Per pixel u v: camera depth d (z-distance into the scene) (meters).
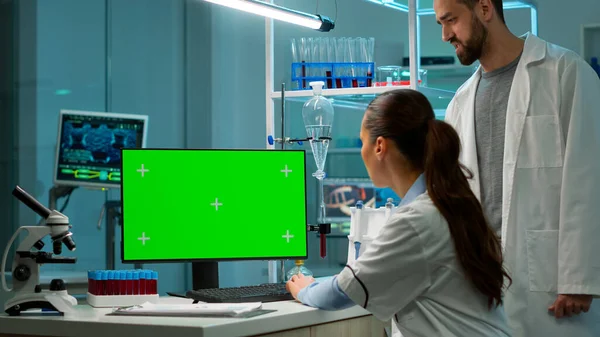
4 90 5.45
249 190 2.42
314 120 2.92
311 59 3.17
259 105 5.80
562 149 2.24
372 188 5.52
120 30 5.80
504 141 2.34
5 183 5.41
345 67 3.16
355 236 2.58
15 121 5.46
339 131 5.77
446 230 1.66
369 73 3.15
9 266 5.22
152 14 5.89
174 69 5.93
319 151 2.88
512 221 2.28
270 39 3.24
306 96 3.12
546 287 2.23
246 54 5.83
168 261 2.34
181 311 1.87
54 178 4.26
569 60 2.28
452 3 2.32
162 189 2.35
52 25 5.59
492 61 2.38
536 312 2.25
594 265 2.14
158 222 2.35
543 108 2.28
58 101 5.62
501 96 2.37
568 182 2.17
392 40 5.78
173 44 5.93
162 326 1.74
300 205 2.45
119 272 2.18
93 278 2.18
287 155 2.45
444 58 5.40
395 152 1.74
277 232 2.43
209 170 2.39
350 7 5.45
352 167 5.62
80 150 4.29
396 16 5.78
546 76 2.29
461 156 2.41
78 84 5.68
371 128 1.77
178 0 5.93
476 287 1.65
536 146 2.27
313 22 3.10
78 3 5.68
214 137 5.91
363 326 2.21
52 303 1.97
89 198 5.61
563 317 2.22
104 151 4.32
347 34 5.45
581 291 2.13
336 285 1.81
